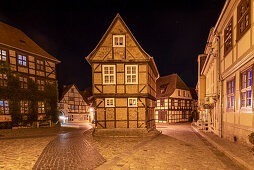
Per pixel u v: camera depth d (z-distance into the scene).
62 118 33.47
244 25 7.70
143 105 13.70
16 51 18.58
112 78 14.01
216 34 11.98
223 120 10.56
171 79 33.31
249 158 5.85
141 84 13.83
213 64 14.09
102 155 7.06
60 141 10.49
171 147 8.55
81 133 15.07
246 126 7.30
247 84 7.36
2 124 17.03
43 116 20.91
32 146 8.95
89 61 14.09
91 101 41.00
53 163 6.01
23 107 19.02
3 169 5.44
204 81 20.62
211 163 5.90
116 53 14.06
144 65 13.92
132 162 6.07
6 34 19.69
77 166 5.68
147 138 11.54
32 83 19.81
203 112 18.55
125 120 13.66
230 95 9.34
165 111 30.08
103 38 14.16
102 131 13.33
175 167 5.52
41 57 21.14
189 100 34.69
